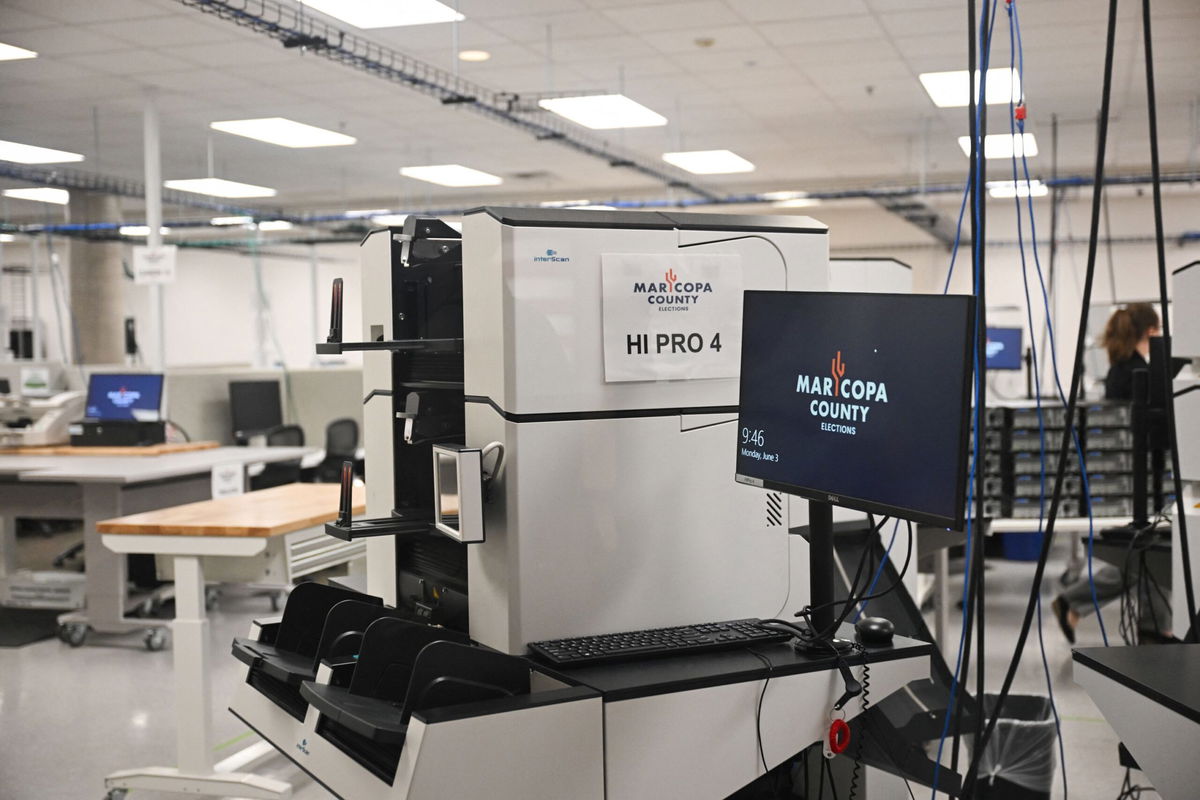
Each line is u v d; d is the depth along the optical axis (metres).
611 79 6.82
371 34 5.72
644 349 1.76
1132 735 1.41
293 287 16.56
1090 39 5.81
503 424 1.69
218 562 3.14
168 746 3.28
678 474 1.81
